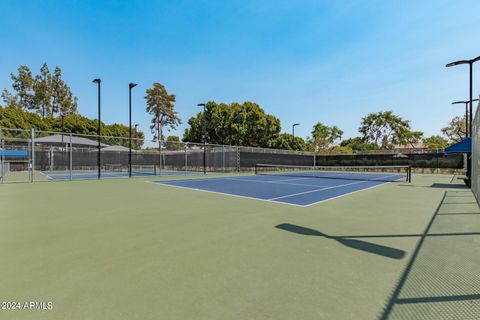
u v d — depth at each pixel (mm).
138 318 2021
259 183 13609
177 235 4234
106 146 30562
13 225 4828
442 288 2514
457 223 5062
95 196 8633
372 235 4250
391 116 40125
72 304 2215
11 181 14422
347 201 7746
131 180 15359
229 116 35156
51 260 3170
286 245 3754
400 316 2061
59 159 27812
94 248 3600
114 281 2639
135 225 4855
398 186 12477
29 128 37219
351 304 2232
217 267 2988
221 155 25281
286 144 38906
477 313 2104
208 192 9734
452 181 15562
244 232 4418
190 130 40438
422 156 25766
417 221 5227
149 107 54906
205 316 2055
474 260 3201
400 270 2912
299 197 8508
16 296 2338
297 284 2590
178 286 2543
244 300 2295
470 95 11586
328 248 3633
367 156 29391
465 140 11711
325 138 47406
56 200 7781
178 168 30484
